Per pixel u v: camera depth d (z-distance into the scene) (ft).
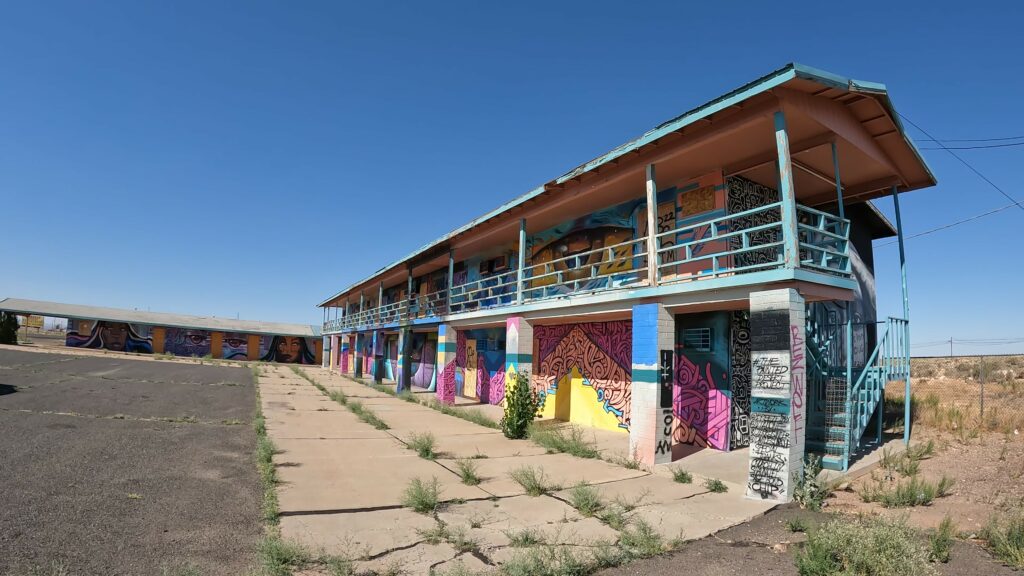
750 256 33.96
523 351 42.16
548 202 42.32
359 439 35.29
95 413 38.83
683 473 26.27
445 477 25.52
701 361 34.99
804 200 37.68
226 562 14.64
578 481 25.39
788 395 22.61
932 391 56.85
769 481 22.76
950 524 18.49
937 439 35.24
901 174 33.65
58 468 23.04
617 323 41.83
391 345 100.53
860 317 41.98
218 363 124.88
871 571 14.30
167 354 136.56
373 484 23.65
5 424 32.14
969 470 27.48
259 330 155.22
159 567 13.97
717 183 33.32
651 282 30.25
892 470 28.40
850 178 33.86
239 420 40.98
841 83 24.49
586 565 15.06
